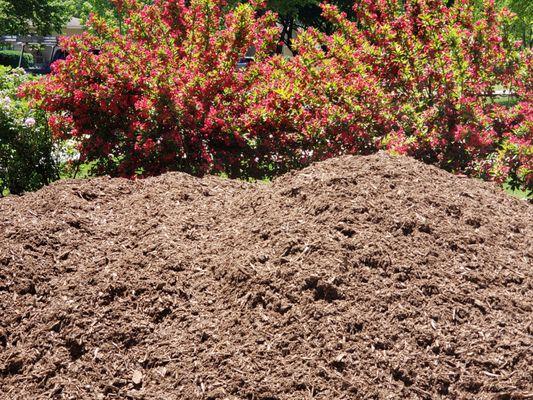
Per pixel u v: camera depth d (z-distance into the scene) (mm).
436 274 4133
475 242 4480
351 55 7473
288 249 4312
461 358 3617
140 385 3664
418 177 5164
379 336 3715
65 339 3918
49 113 7832
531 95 7535
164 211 5121
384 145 6773
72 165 7875
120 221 5039
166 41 8773
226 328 3902
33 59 38969
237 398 3469
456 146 6766
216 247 4586
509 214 5004
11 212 5074
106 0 30656
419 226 4496
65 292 4227
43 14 37500
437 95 7164
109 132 7516
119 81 7168
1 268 4379
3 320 4066
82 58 7250
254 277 4129
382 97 7020
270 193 5066
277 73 7656
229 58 7754
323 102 7188
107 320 4016
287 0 27141
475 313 3898
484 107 7512
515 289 4129
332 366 3580
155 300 4160
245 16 7633
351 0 28188
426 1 8031
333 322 3791
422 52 7617
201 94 7305
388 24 7980
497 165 6453
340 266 4113
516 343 3691
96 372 3732
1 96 8203
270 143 7176
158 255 4531
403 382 3510
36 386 3676
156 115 7133
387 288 3996
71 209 5152
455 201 4902
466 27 8055
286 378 3531
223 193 5480
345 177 4988
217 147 7383
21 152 7750
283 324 3840
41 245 4645
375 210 4605
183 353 3789
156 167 7242
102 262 4480
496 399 3412
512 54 7473
